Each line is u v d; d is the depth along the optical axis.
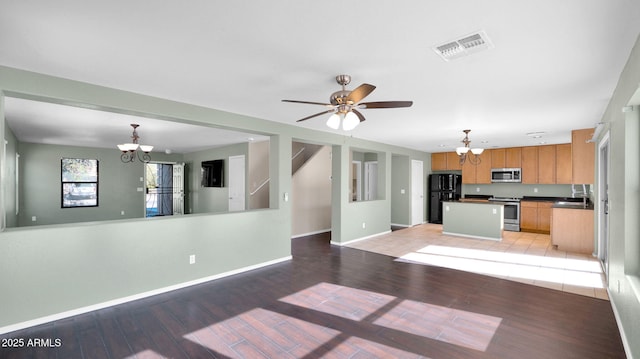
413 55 2.25
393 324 2.80
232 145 7.82
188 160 9.67
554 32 1.89
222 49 2.17
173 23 1.81
